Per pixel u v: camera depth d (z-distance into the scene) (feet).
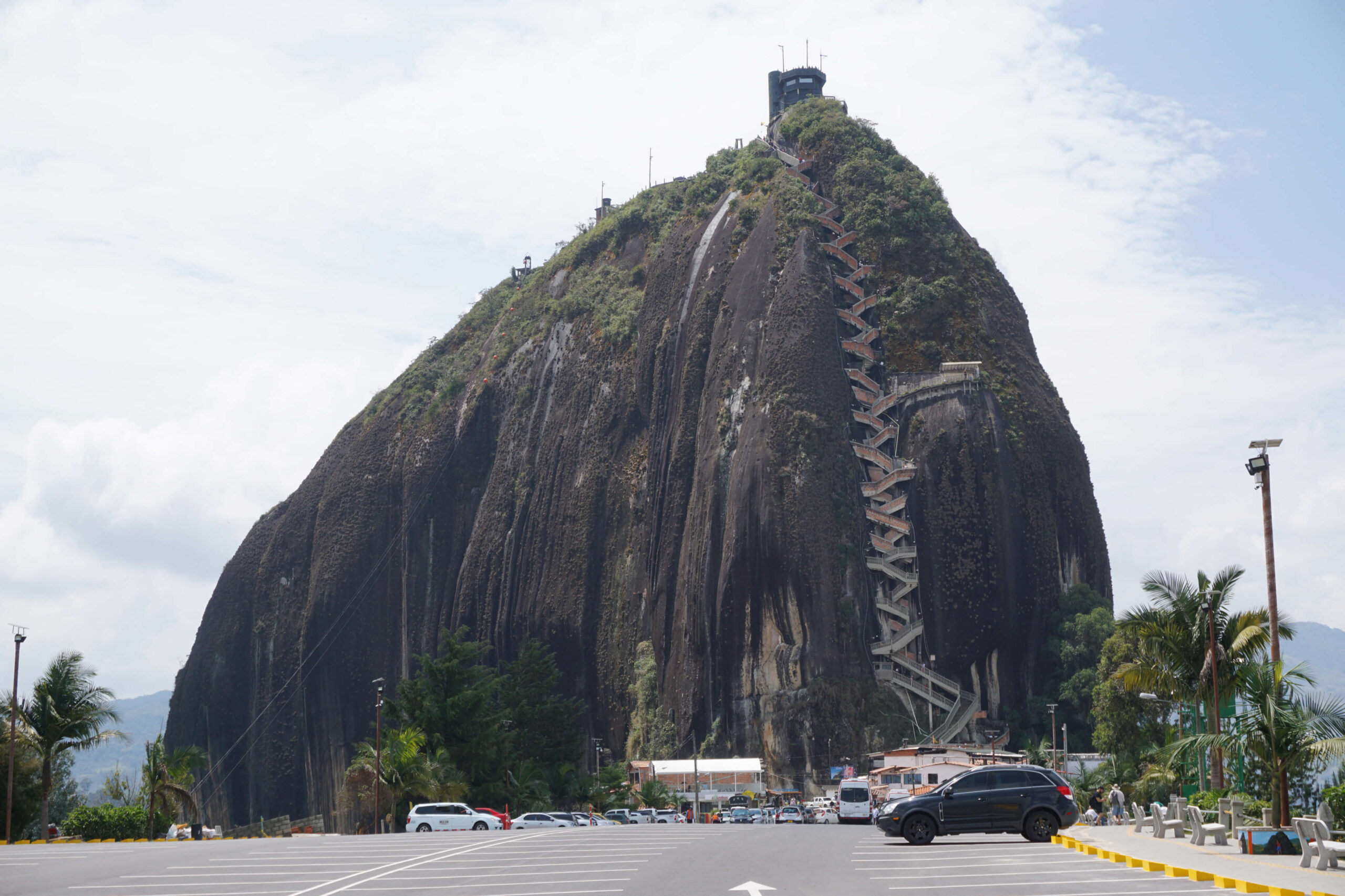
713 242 645.92
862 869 87.35
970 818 114.42
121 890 79.05
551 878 83.35
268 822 497.87
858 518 532.32
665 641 582.76
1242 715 120.16
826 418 547.08
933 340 568.41
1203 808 130.31
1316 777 144.25
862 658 508.94
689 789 467.11
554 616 647.15
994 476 533.14
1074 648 506.89
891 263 590.55
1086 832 124.47
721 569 541.34
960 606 520.42
